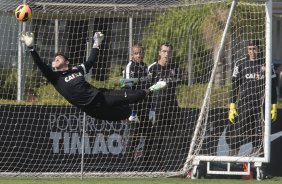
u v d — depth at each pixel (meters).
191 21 55.97
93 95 37.56
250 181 43.09
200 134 45.28
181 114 46.16
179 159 45.91
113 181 42.56
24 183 40.91
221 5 54.47
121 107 38.16
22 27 50.12
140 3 49.41
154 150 45.66
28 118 44.91
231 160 43.88
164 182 42.22
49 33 53.03
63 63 38.41
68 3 48.50
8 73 50.78
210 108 45.59
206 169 45.16
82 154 43.91
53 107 45.09
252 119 44.84
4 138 44.72
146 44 56.44
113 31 52.03
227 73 49.81
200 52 53.22
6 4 47.47
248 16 48.09
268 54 43.44
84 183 41.34
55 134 45.12
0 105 44.78
